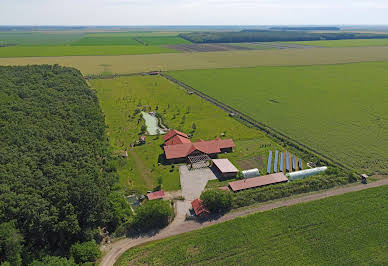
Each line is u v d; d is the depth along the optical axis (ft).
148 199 235.40
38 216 171.63
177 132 334.03
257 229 197.57
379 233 192.34
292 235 191.52
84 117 346.13
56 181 201.98
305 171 269.64
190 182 261.85
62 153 239.71
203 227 203.62
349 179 259.19
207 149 308.19
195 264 170.50
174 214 217.77
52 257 161.79
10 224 162.20
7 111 303.68
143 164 291.58
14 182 193.98
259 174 270.87
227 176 270.26
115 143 334.44
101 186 220.64
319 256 174.60
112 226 203.51
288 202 230.27
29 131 266.57
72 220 176.04
